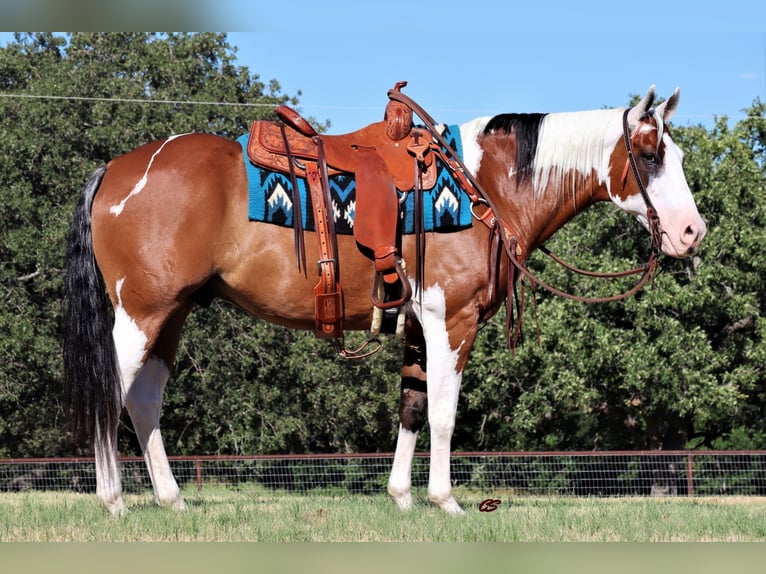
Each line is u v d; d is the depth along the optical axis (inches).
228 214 192.7
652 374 643.5
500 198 208.2
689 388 648.4
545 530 183.6
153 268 189.5
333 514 200.5
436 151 200.8
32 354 647.8
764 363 672.4
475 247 197.3
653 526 191.2
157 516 189.6
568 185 209.9
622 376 672.4
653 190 204.8
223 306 696.4
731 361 700.0
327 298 193.5
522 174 208.8
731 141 686.5
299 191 193.6
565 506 244.8
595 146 208.1
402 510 204.2
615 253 688.4
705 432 852.6
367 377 769.6
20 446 727.1
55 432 699.4
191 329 684.1
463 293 196.7
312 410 745.6
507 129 210.4
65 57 767.1
